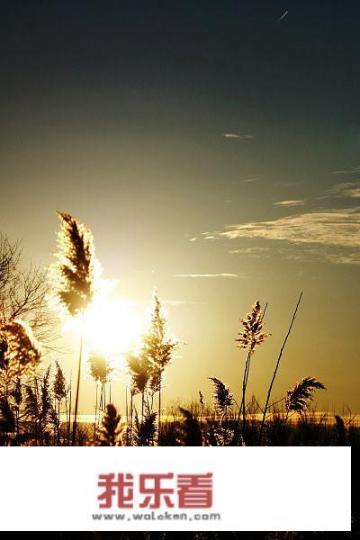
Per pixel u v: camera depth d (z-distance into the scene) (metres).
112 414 1.97
